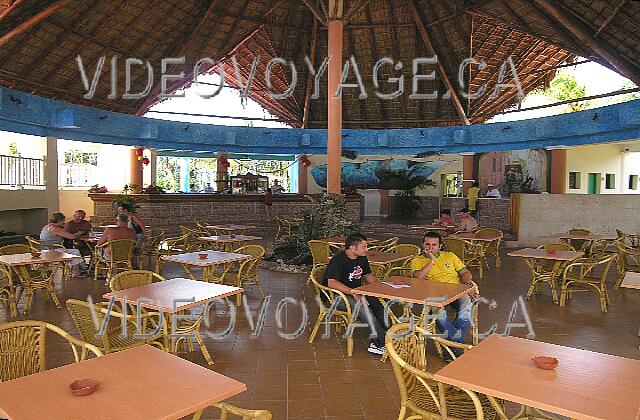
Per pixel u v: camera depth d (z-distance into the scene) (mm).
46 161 12734
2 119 10742
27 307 5844
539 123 14359
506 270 9008
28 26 9430
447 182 19453
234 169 25672
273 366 4270
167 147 15727
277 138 17141
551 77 15445
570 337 5094
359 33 14062
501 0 11453
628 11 9578
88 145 18000
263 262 9352
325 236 9273
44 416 1883
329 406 3523
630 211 11812
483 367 2371
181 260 5828
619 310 6156
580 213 11898
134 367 2352
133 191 15312
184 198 15695
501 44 13594
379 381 3961
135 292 4074
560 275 6812
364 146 17250
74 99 13188
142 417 1885
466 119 16156
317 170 18891
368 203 19469
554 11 10336
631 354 4609
